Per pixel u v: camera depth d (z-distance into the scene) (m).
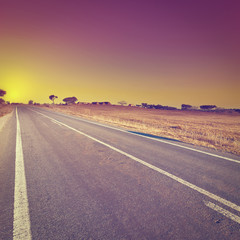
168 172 3.91
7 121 15.09
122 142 7.12
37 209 2.51
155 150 5.86
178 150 5.88
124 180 3.48
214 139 8.88
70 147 6.25
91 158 4.96
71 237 1.98
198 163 4.54
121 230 2.08
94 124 13.61
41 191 3.04
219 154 5.41
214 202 2.69
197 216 2.34
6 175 3.77
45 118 18.27
